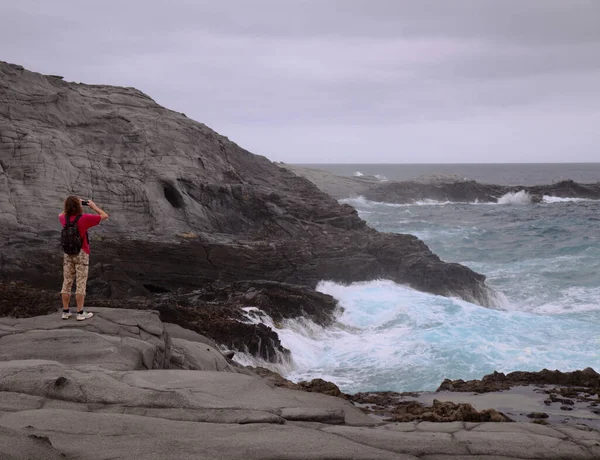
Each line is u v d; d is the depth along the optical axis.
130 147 28.27
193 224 26.27
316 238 27.16
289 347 17.33
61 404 5.90
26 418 5.30
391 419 7.29
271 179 33.81
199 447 4.79
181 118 31.78
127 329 8.75
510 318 20.72
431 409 8.24
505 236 44.09
